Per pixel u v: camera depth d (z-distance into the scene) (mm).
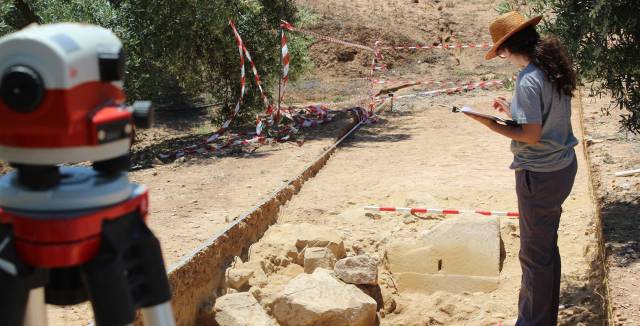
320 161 11000
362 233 7852
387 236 7680
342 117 15258
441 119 15781
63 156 2059
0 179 2213
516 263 7254
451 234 7207
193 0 12812
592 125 12023
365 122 15594
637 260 5832
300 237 7430
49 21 11859
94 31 2145
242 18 14500
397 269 7176
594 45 6434
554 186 4590
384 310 6793
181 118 18766
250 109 15000
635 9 6363
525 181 4641
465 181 9633
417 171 10461
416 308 6711
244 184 9117
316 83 21578
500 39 4582
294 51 15281
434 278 7035
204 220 7445
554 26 6762
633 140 10609
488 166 10680
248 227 7527
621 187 7992
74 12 11969
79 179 2174
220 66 14906
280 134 12922
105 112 2113
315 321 6164
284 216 8438
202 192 8750
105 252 2119
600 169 8969
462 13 24781
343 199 8984
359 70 22500
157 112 18922
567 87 4488
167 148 13430
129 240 2207
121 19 12586
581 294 6266
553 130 4543
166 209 7934
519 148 4652
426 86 20859
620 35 6543
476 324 6160
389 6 24938
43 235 2049
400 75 22203
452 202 8656
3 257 2082
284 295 6281
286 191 8961
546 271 4777
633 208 7184
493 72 21828
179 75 14703
